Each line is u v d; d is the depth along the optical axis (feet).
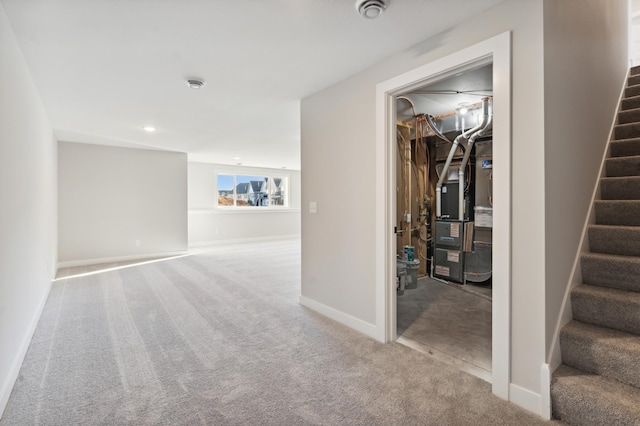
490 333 8.69
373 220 8.25
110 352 7.55
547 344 5.26
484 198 13.67
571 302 6.05
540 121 5.19
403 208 14.11
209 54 7.56
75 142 17.85
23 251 7.75
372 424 5.12
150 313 10.21
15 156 6.93
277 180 32.42
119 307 10.80
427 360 7.16
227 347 7.82
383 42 7.03
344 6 5.73
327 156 9.74
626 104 9.79
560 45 5.76
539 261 5.26
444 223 14.57
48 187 13.02
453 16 6.05
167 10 5.80
